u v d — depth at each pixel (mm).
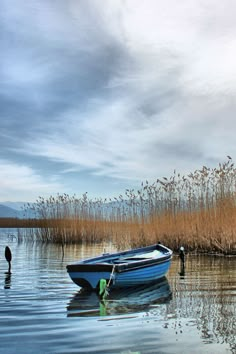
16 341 7637
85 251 28672
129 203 29156
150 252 18328
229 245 23625
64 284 14164
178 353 7027
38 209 39156
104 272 12688
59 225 37375
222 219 24438
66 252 27906
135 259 15922
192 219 26125
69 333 8133
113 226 33031
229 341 7664
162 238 26828
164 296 12078
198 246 25906
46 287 13547
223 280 15156
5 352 7055
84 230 36562
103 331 8273
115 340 7711
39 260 22641
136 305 10812
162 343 7543
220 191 24859
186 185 26641
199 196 25984
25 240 41469
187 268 18672
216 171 24953
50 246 33875
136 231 28125
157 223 27297
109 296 12125
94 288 12852
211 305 10750
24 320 9141
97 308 10430
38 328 8484
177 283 14523
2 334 8070
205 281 14930
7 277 15922
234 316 9516
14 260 22672
